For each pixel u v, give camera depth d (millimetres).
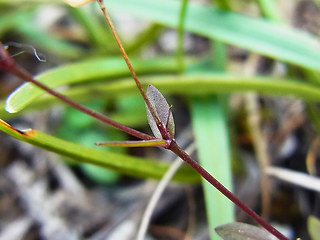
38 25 155
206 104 104
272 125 123
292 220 108
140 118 125
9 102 67
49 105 104
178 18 101
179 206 116
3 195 122
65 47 142
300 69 114
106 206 117
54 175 125
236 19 101
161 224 113
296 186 108
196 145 100
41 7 154
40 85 45
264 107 126
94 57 134
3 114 94
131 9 102
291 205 109
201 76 102
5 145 132
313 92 100
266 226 54
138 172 87
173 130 49
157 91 50
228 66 131
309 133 116
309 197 108
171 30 154
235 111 125
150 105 47
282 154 117
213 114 102
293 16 134
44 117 136
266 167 109
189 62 119
